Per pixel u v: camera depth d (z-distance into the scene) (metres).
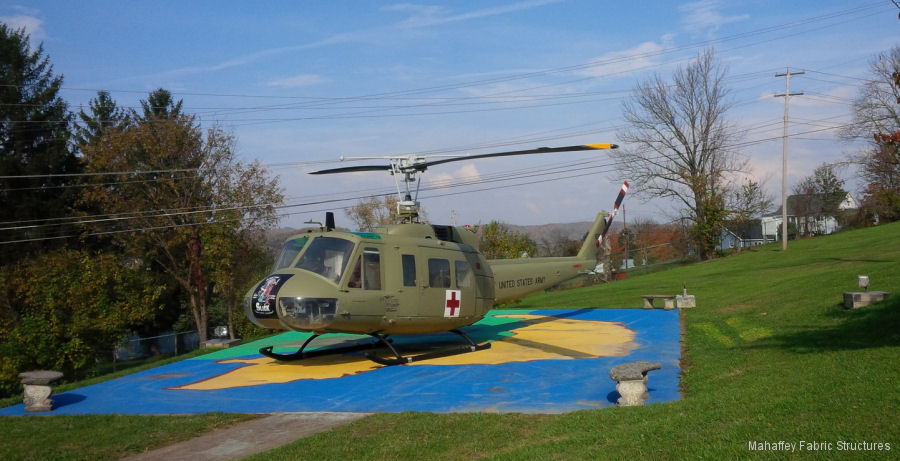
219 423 9.57
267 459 7.43
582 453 6.44
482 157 14.60
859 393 7.22
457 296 15.35
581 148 13.55
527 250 38.00
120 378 14.33
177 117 38.38
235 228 34.53
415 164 15.56
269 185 36.41
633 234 67.31
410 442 7.80
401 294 14.15
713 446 6.01
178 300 47.56
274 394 11.62
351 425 8.83
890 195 54.38
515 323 21.45
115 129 38.22
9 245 39.56
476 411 9.47
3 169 40.12
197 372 14.60
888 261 30.27
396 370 13.50
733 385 9.15
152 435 9.01
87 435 9.13
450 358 14.80
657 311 22.53
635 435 6.77
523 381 11.83
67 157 43.88
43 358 27.50
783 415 6.75
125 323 30.80
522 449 6.92
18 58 44.62
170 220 35.41
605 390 10.81
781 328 14.61
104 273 31.00
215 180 36.44
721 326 16.83
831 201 66.50
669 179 54.00
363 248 13.74
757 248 53.59
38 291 29.69
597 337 17.33
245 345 19.19
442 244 15.53
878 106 49.53
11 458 8.17
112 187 38.53
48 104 45.31
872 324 12.58
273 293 12.84
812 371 8.98
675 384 10.84
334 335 20.38
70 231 41.34
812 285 20.94
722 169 52.38
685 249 61.16
